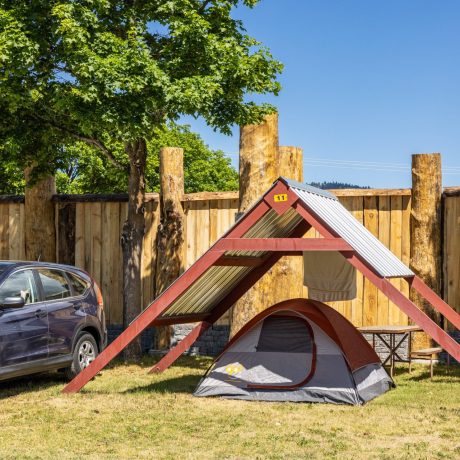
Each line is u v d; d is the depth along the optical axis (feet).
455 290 43.98
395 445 24.86
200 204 48.96
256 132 44.45
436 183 44.19
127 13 42.55
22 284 35.58
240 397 33.35
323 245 31.73
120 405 31.94
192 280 33.22
